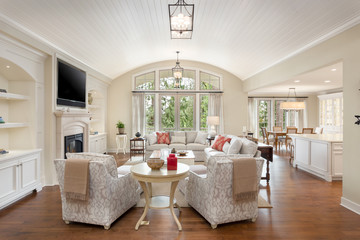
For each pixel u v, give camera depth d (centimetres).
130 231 240
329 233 237
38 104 377
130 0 335
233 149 419
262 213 285
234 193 240
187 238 227
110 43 474
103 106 722
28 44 332
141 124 747
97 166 234
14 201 321
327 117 934
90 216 245
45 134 394
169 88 769
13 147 369
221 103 763
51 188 382
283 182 421
